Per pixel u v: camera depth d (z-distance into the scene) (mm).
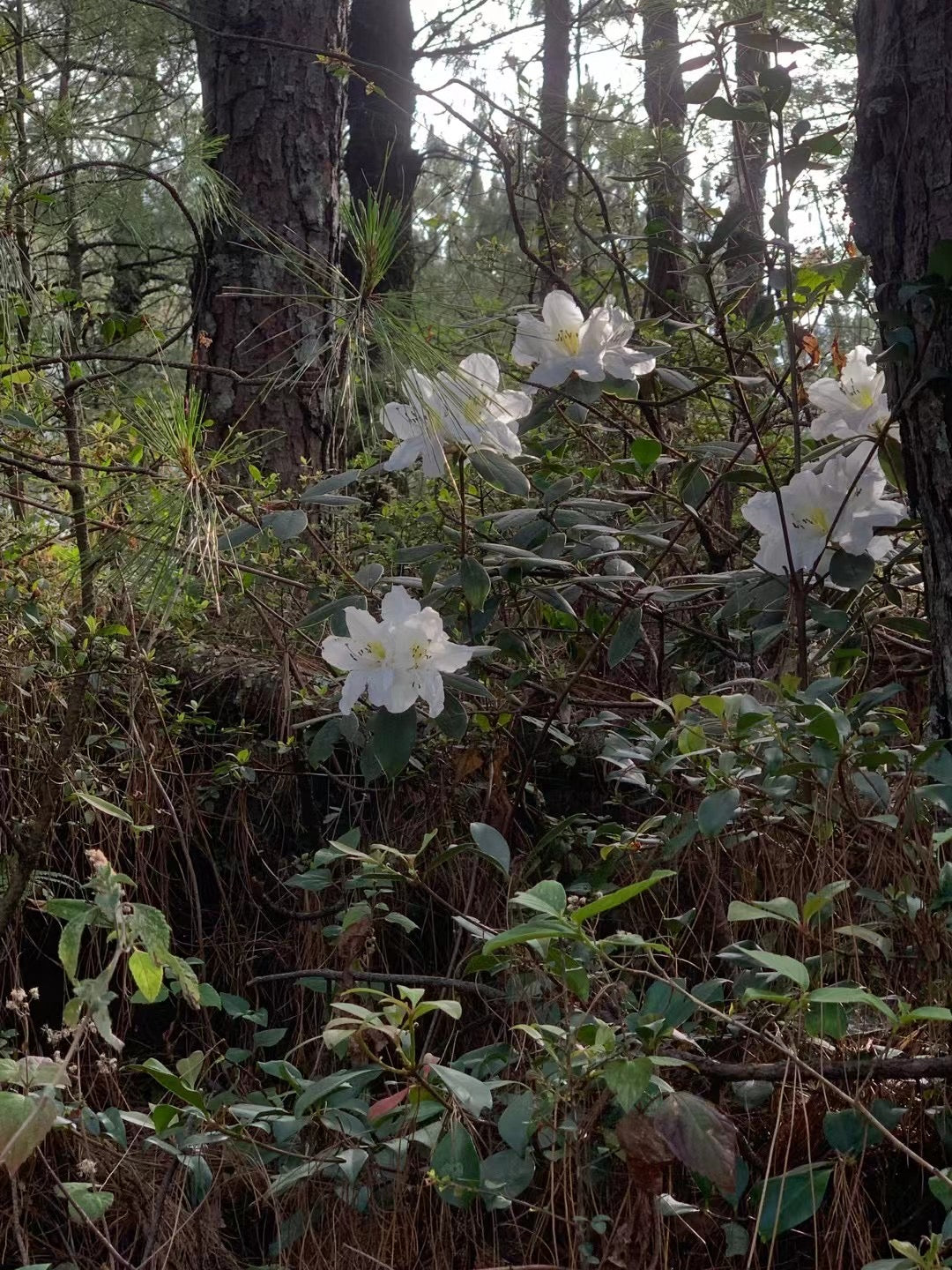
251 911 2500
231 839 2551
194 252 4262
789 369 2379
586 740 2445
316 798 2562
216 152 3104
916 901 1607
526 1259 1639
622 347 2096
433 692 1834
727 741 1745
